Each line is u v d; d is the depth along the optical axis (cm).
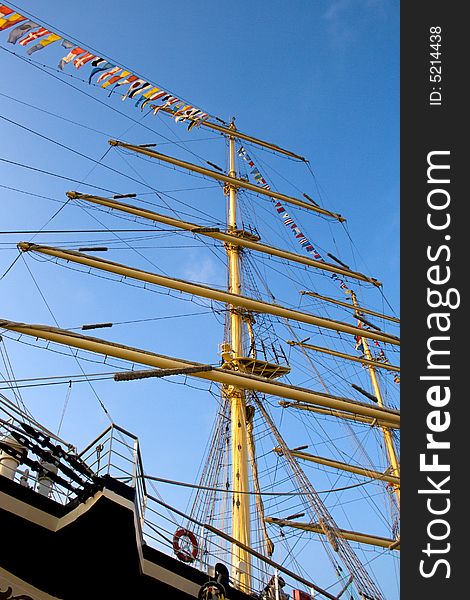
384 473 3017
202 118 2645
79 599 1095
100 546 1069
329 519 2108
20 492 1084
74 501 1098
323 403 1991
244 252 3102
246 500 2122
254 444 2655
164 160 3017
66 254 2136
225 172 3425
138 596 1140
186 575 1196
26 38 1861
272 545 2144
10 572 1066
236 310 2791
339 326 2602
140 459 1219
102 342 1794
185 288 2292
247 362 2581
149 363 1833
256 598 1320
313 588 1438
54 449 1098
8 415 1112
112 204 2561
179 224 2655
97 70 2130
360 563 1916
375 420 2536
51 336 1733
